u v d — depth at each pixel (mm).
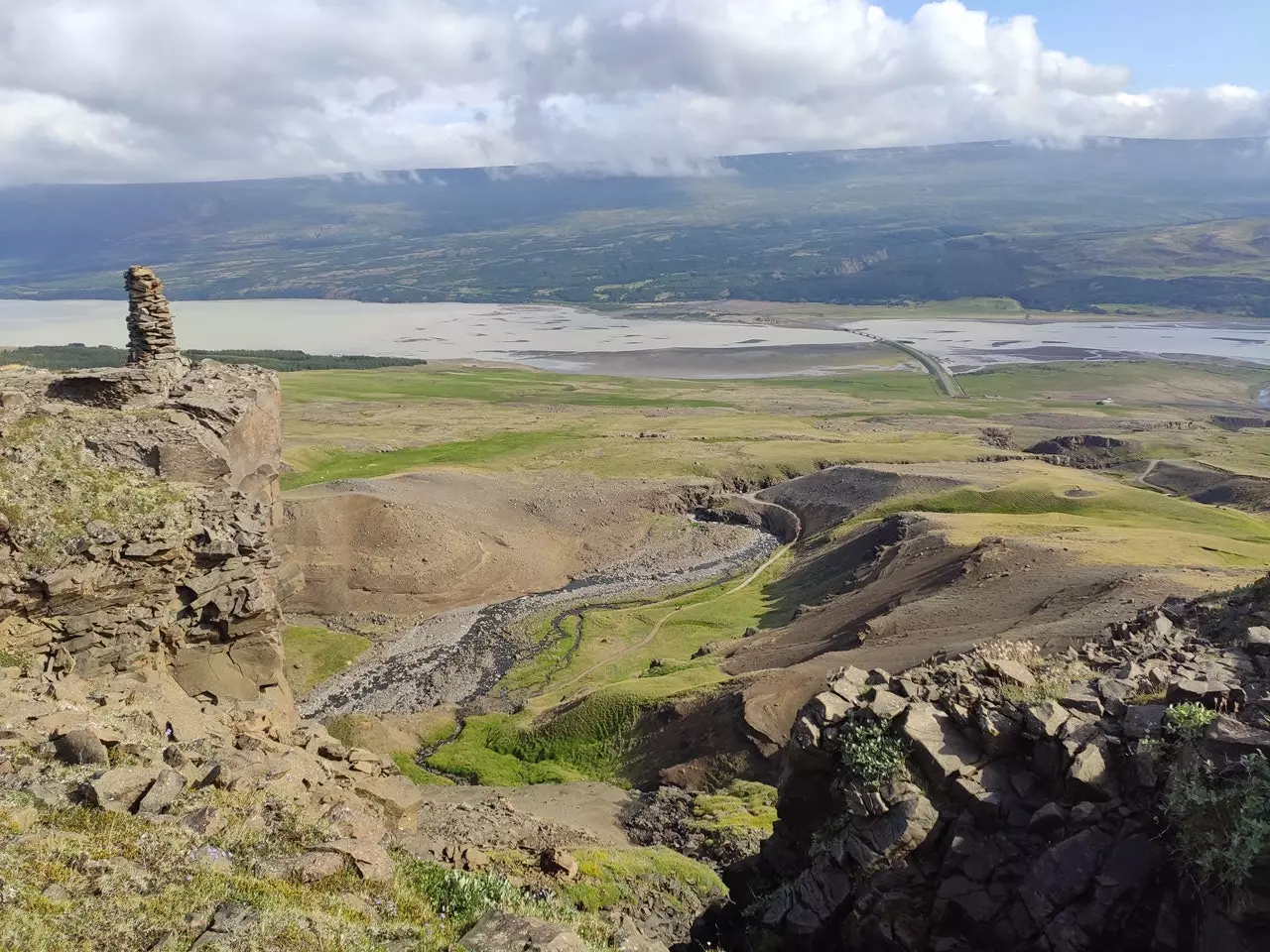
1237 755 17188
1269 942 15016
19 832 16859
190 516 37969
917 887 19734
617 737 61625
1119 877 17562
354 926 16312
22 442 38438
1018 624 61719
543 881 26812
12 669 27594
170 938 14812
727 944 24312
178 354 60562
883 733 22125
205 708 29562
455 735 68562
